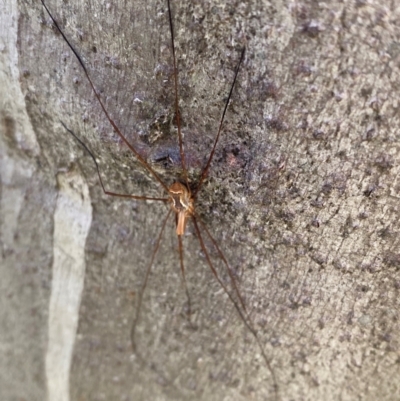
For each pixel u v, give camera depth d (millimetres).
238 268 81
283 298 80
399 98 58
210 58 67
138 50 70
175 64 69
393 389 80
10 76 83
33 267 104
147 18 67
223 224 79
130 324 98
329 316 78
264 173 69
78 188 90
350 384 83
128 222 88
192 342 93
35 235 101
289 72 62
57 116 82
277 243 75
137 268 91
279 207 71
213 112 70
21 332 113
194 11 64
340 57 59
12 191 101
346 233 70
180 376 97
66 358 109
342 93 60
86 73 74
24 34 77
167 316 93
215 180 75
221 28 64
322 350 82
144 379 102
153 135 74
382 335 75
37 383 117
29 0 73
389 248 68
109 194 83
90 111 77
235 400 94
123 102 74
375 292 73
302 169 67
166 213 84
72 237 95
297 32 59
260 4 60
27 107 85
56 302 104
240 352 89
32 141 92
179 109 72
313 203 69
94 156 82
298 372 86
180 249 84
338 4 56
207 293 87
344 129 62
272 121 65
